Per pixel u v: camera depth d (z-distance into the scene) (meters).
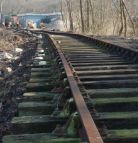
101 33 48.81
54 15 95.00
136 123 4.32
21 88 8.31
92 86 6.45
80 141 3.73
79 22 65.88
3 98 7.80
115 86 6.48
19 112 5.25
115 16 52.50
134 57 9.46
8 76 11.42
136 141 3.69
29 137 4.03
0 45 25.16
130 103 5.10
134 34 40.94
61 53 10.62
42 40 27.36
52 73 8.57
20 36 38.88
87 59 10.23
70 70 7.07
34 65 10.24
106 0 55.97
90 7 59.44
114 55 11.15
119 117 4.35
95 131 3.46
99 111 5.02
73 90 5.17
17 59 17.41
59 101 5.41
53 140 3.83
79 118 4.14
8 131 5.00
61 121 4.54
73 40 21.45
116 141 3.69
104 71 7.75
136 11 50.47
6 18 88.62
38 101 5.98
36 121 4.55
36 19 100.44
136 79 6.90
